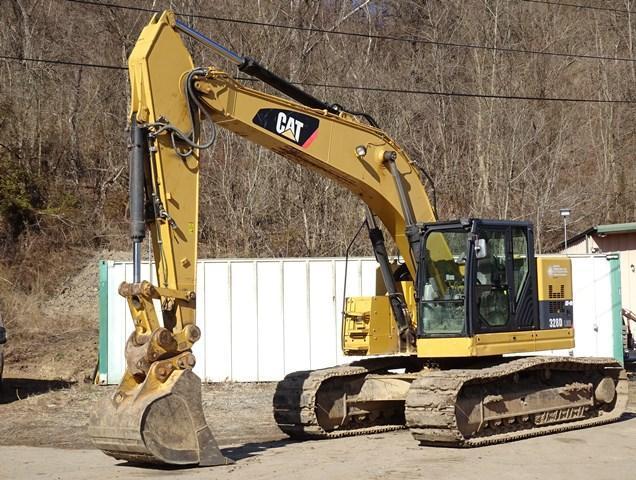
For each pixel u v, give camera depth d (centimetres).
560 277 1298
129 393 917
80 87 3581
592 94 4106
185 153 984
